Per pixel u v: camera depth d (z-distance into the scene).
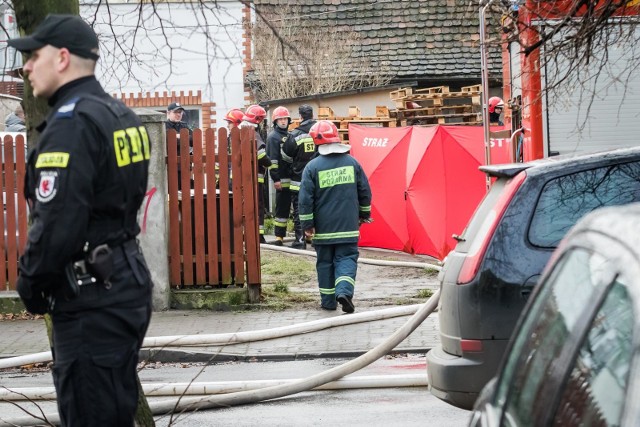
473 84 35.78
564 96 16.38
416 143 23.38
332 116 29.75
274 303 17.45
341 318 15.30
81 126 6.08
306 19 33.91
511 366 4.83
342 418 10.53
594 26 12.39
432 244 22.64
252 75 32.97
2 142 17.22
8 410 11.33
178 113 23.81
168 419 10.77
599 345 3.63
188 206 17.31
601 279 3.80
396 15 36.41
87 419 6.22
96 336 6.20
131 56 11.07
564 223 8.81
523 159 17.95
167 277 17.20
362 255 23.95
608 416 3.33
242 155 17.33
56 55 6.26
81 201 5.99
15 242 17.20
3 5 9.67
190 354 14.02
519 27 13.06
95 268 6.16
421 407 10.89
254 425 10.38
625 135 17.06
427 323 15.60
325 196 16.39
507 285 8.75
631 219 3.81
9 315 17.09
